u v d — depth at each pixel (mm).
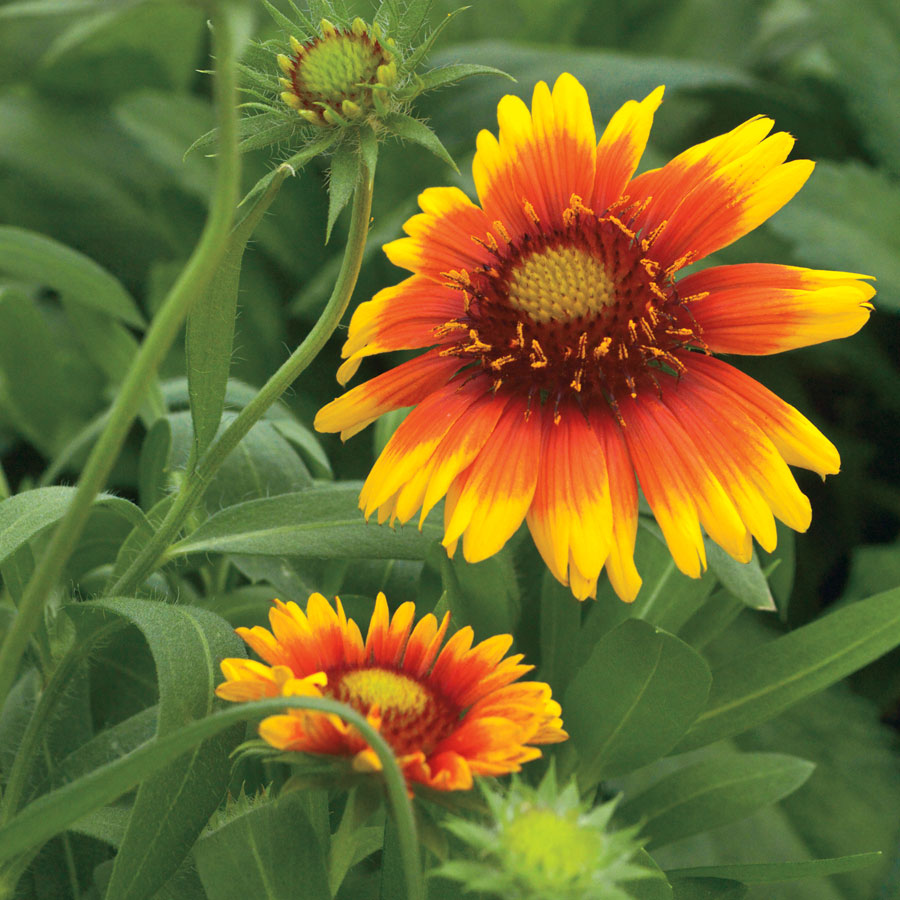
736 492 389
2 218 668
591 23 843
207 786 371
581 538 385
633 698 400
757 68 847
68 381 600
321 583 445
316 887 371
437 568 424
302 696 350
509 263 408
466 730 362
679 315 404
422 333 410
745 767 432
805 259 602
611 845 341
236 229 389
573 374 401
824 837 501
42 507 384
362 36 382
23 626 352
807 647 417
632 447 395
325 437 600
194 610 385
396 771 343
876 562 558
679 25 860
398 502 393
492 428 396
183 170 661
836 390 695
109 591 411
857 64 720
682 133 773
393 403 406
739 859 489
